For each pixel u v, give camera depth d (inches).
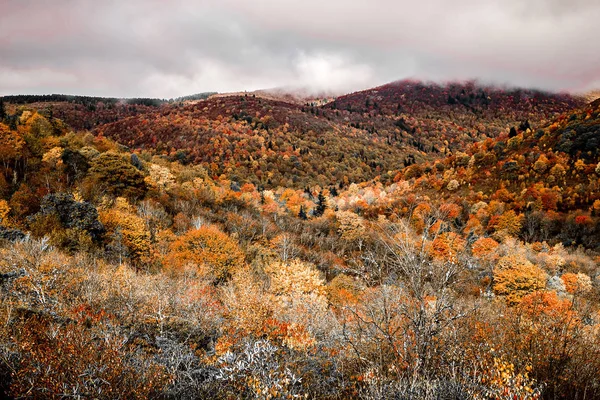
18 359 297.6
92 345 335.9
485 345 283.7
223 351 430.6
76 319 490.0
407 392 233.3
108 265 1045.2
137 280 780.0
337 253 2150.6
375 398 241.3
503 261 1517.0
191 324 604.7
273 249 1759.4
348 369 352.2
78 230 1249.4
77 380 276.5
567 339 284.0
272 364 351.9
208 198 2810.0
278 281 1071.6
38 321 428.1
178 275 1090.7
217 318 641.6
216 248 1360.7
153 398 308.7
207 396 339.3
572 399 240.5
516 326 325.4
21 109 3198.8
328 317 617.6
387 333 268.7
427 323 252.8
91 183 2049.7
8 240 951.0
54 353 305.6
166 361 399.2
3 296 505.4
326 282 1359.5
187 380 369.4
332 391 325.1
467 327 315.3
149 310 625.0
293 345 435.2
